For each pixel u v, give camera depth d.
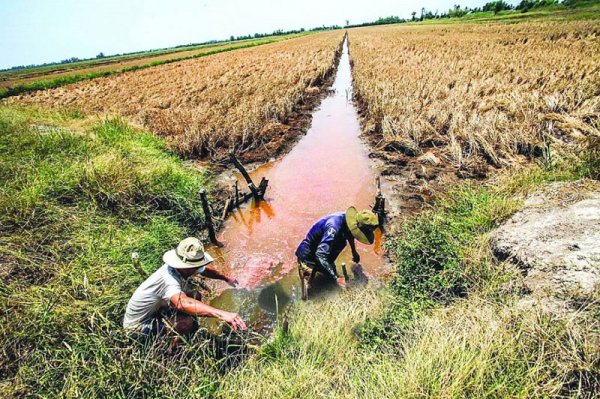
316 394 2.90
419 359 2.84
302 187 8.17
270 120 12.45
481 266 4.23
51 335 3.46
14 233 4.84
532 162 7.29
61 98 20.83
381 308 4.06
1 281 3.96
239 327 3.28
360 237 4.17
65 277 4.27
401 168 8.57
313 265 4.77
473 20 80.44
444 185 7.34
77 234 5.09
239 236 6.41
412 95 12.90
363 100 14.98
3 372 3.15
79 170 6.20
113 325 3.49
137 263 3.77
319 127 12.95
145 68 40.62
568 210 4.56
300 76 20.58
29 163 6.61
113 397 2.83
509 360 2.68
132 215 5.93
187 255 3.34
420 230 5.21
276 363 3.28
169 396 2.89
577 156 6.34
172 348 3.43
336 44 47.56
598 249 3.65
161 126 11.25
